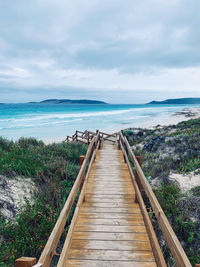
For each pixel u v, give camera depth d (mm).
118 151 11141
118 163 8422
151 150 12742
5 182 5898
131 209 4426
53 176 7199
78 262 2842
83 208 4461
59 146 12016
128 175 6832
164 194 6758
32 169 7109
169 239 2098
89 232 3553
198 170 8305
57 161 8523
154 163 10266
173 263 4629
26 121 44375
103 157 9586
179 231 5379
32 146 11016
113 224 3816
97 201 4812
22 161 7500
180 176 8289
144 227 3730
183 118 43500
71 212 5809
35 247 4328
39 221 5109
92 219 3988
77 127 35219
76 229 3641
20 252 4168
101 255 2982
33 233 4727
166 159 10266
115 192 5363
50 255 1989
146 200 6656
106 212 4281
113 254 3008
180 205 6082
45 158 8797
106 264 2811
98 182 6133
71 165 8711
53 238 2107
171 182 7684
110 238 3389
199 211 5719
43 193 6215
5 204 5188
